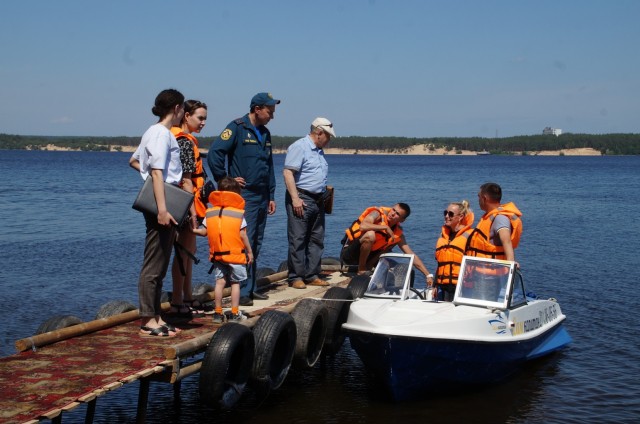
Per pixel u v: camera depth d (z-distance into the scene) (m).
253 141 9.20
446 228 10.05
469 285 9.25
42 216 31.16
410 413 8.45
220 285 8.34
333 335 9.81
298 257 10.55
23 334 11.59
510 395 9.09
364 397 9.03
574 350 11.07
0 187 52.31
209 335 7.58
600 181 75.19
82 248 21.72
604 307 14.04
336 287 10.07
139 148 7.45
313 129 10.26
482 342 8.53
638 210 38.34
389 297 9.57
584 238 25.66
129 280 16.66
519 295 9.72
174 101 7.39
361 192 52.56
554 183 70.38
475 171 105.69
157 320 7.79
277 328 8.02
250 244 9.27
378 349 8.37
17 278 16.67
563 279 17.19
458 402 8.85
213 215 8.34
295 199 10.20
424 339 8.20
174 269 8.43
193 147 8.30
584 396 9.08
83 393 5.85
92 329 7.96
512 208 9.49
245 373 7.68
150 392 9.23
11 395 5.80
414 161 183.50
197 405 8.73
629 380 9.67
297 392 9.24
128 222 29.08
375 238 11.55
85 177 69.88
